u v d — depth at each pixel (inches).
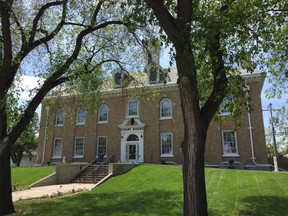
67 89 577.3
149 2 282.8
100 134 1225.4
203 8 335.3
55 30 476.1
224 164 1001.5
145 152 1123.9
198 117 265.7
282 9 325.4
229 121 1032.8
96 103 612.7
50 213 412.2
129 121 1178.6
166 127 1118.4
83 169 920.9
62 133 1295.5
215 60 322.3
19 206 465.4
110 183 700.7
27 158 2438.5
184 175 256.8
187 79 266.8
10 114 434.6
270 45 314.7
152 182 657.6
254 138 989.2
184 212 249.3
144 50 538.9
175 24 283.4
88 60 519.2
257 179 570.6
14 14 441.1
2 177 410.3
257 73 997.2
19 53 447.2
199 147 258.5
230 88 327.9
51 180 837.2
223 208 392.5
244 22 294.7
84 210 427.5
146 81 1150.3
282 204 394.9
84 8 510.9
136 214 386.9
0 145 411.5
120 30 555.2
